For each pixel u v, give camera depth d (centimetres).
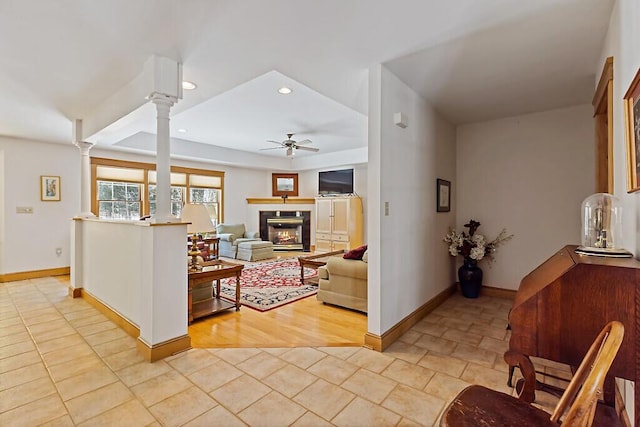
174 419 178
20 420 177
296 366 236
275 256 786
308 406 189
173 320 257
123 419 178
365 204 822
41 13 196
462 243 411
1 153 502
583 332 131
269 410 185
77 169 575
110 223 338
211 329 312
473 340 282
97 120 373
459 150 444
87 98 344
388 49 238
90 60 258
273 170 905
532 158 394
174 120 511
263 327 317
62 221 558
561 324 135
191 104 357
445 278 411
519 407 119
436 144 379
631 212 166
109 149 598
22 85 308
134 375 223
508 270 413
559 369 235
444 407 188
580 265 132
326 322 332
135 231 288
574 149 369
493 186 420
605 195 184
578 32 216
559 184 379
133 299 294
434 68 270
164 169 264
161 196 263
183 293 263
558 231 380
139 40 228
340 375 223
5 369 232
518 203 404
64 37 225
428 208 358
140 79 279
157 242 248
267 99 411
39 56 252
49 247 545
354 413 183
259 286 479
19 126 448
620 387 178
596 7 191
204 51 244
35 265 532
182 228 263
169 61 255
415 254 328
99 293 367
